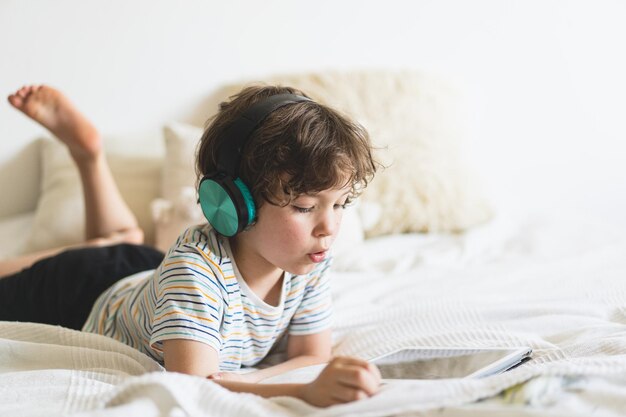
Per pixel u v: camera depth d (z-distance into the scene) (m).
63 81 1.89
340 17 2.12
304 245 0.84
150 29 1.94
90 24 1.88
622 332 0.97
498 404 0.70
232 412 0.68
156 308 0.89
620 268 1.44
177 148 1.77
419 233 1.89
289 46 2.08
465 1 2.22
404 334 1.06
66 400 0.78
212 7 1.98
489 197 1.97
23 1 1.81
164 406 0.68
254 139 0.82
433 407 0.69
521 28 2.27
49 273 1.24
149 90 1.97
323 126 0.84
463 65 2.26
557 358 0.89
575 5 2.28
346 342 1.10
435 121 1.98
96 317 1.12
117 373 0.86
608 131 2.36
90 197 1.55
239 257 0.92
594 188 2.39
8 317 1.22
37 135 1.91
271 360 1.05
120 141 1.90
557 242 1.72
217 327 0.88
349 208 1.76
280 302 0.97
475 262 1.62
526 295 1.26
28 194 1.94
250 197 0.83
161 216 1.62
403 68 2.16
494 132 2.32
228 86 2.02
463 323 1.09
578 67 2.32
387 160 1.86
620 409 0.69
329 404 0.71
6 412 0.74
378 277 1.48
